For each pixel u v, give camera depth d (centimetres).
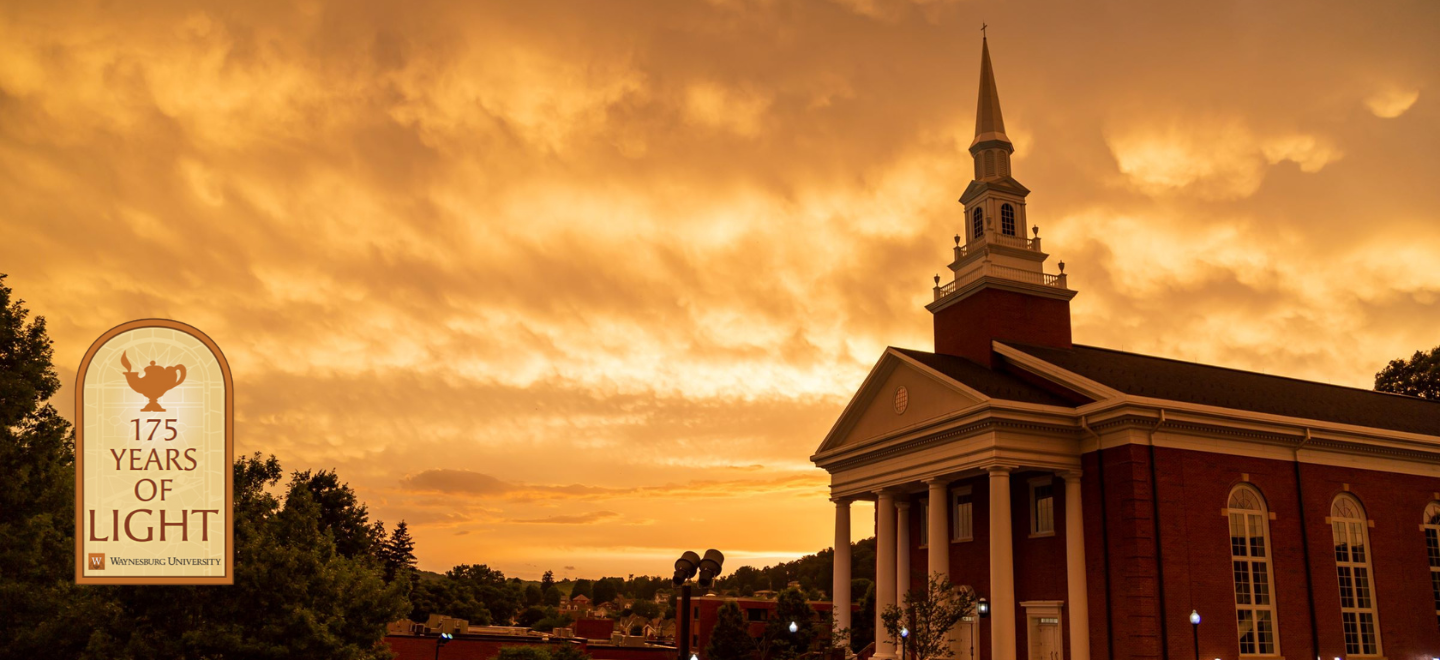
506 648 6731
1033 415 3606
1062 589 3697
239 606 2616
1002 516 3512
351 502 6756
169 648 2502
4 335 3288
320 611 2755
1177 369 4550
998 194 4625
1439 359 7169
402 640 6625
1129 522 3462
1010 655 3419
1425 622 4072
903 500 4591
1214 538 3594
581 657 6888
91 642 2461
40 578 2897
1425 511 4231
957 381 3778
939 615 3578
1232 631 3538
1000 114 4825
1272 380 4916
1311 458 3934
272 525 2958
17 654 2555
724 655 8156
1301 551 3797
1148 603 3388
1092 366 4122
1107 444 3609
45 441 3297
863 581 10869
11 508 3164
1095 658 3512
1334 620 3809
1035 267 4575
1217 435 3700
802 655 4809
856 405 4462
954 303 4619
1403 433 4119
